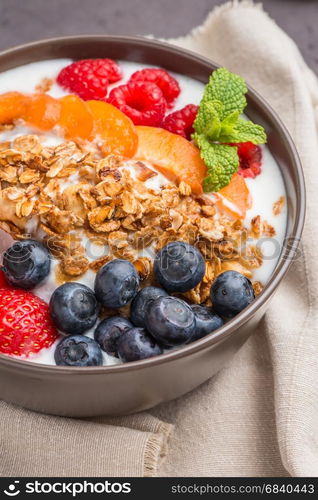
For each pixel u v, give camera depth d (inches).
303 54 24.0
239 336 15.9
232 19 20.9
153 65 18.7
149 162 16.9
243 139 17.1
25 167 16.1
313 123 19.9
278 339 17.7
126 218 15.9
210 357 15.7
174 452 17.3
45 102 16.7
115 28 24.5
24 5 24.5
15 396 16.1
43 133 16.8
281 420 17.0
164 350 15.6
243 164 17.8
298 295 18.4
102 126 16.9
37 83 18.2
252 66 20.6
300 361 17.5
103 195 15.9
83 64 18.1
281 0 24.8
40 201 15.8
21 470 16.3
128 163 16.6
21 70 18.3
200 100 18.3
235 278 15.8
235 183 17.0
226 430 17.4
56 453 16.3
